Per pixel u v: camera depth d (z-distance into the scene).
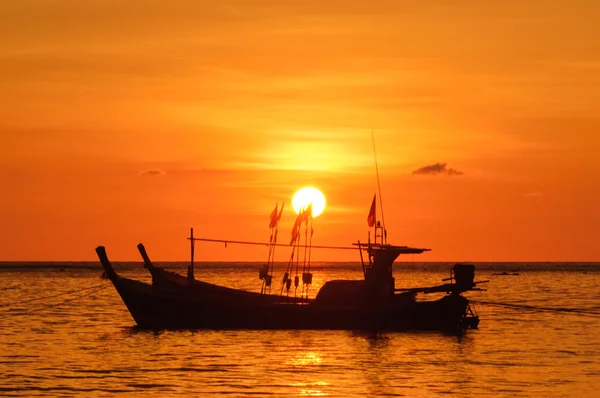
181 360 57.28
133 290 74.50
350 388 47.22
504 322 87.94
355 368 54.22
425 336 72.19
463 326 78.88
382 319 73.94
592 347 65.50
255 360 57.44
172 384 48.16
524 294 151.38
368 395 45.28
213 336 70.94
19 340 68.50
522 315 98.38
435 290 74.88
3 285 187.12
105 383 48.34
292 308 74.19
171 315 74.88
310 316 74.00
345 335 71.94
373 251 75.69
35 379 49.44
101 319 89.31
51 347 63.97
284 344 65.94
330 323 74.00
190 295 76.44
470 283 73.81
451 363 56.59
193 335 71.69
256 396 44.78
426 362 57.00
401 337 71.25
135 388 46.84
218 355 59.66
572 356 60.19
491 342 68.38
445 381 49.59
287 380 49.75
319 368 54.19
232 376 50.94
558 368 54.50
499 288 180.88
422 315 73.94
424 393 45.97
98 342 67.00
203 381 49.19
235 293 78.62
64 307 109.75
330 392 46.06
